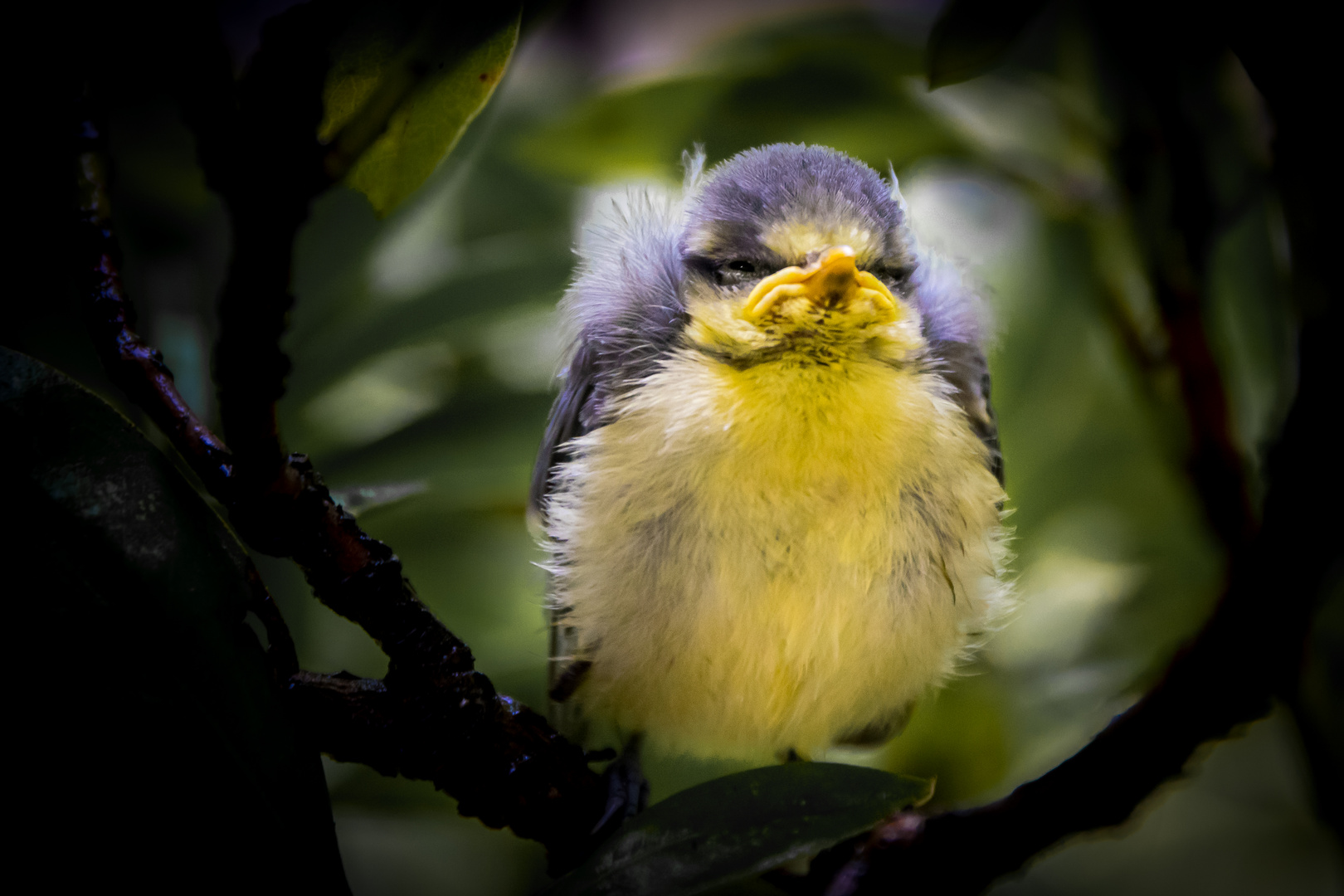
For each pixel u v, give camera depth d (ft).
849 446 3.50
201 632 3.40
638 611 3.52
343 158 3.30
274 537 3.41
